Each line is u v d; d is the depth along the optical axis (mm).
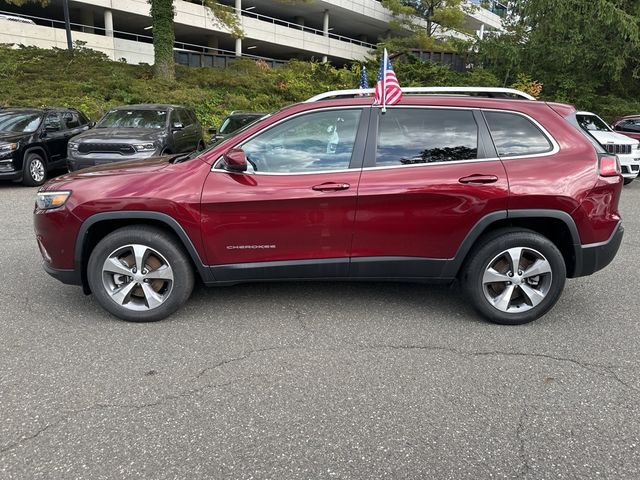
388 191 3896
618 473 2480
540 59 21203
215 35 36938
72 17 32719
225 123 12383
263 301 4621
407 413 2957
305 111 4055
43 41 26453
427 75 23875
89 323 4125
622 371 3453
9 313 4305
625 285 5199
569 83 20062
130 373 3363
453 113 4062
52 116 11977
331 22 46219
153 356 3594
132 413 2930
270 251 4020
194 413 2938
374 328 4090
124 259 4078
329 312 4395
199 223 3910
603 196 3980
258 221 3936
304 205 3912
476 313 4379
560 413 2969
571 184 3914
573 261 4086
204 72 23719
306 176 3955
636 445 2691
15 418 2867
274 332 3998
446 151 4016
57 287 4926
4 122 11312
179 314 4316
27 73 19656
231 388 3201
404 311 4438
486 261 4031
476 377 3357
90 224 3926
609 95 20219
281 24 44281
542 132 4059
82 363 3482
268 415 2924
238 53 37500
